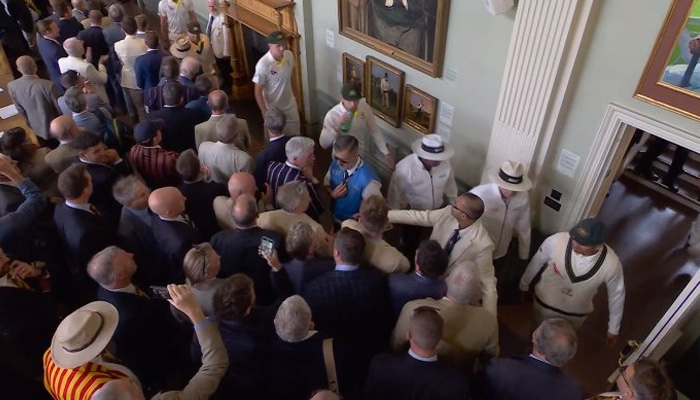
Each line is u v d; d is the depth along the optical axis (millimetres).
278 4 5078
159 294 2488
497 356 2486
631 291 4293
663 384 1900
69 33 5906
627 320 4039
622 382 1995
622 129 3223
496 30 3518
